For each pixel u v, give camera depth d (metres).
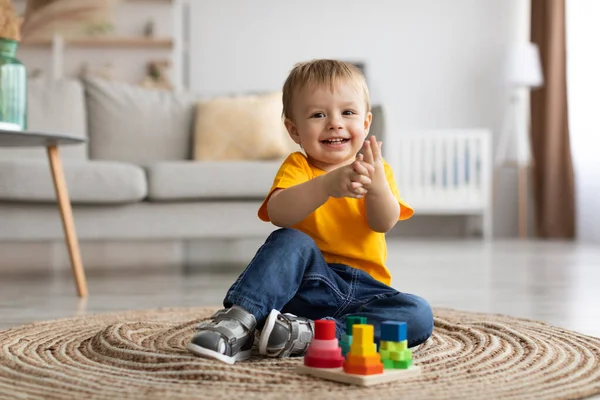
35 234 2.53
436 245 4.34
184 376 0.98
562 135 4.86
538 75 4.75
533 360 1.11
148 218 2.65
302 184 1.12
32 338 1.31
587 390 0.93
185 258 3.44
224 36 5.28
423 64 5.31
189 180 2.65
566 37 4.83
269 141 3.17
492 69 5.28
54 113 3.17
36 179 2.47
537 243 4.51
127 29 5.20
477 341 1.27
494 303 1.95
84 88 3.30
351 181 1.05
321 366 0.99
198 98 3.44
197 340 1.04
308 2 5.32
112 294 2.18
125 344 1.18
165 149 3.28
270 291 1.07
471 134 4.88
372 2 5.32
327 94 1.18
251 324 1.06
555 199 4.88
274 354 1.07
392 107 5.32
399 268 2.95
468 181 4.88
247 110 3.22
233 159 3.17
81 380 0.97
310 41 5.32
